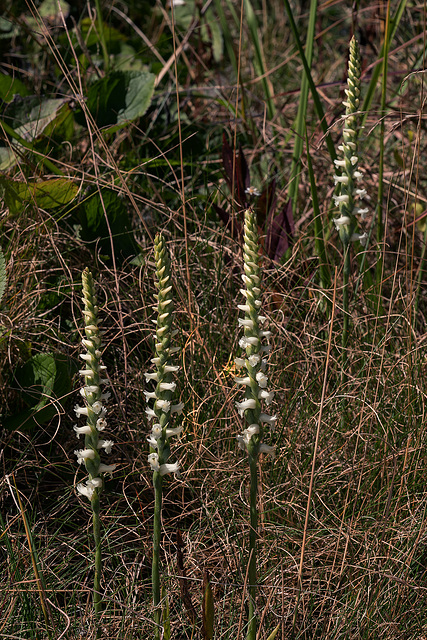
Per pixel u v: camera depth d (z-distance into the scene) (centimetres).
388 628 161
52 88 367
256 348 121
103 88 305
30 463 201
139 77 308
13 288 231
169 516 201
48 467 208
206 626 134
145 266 238
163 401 124
